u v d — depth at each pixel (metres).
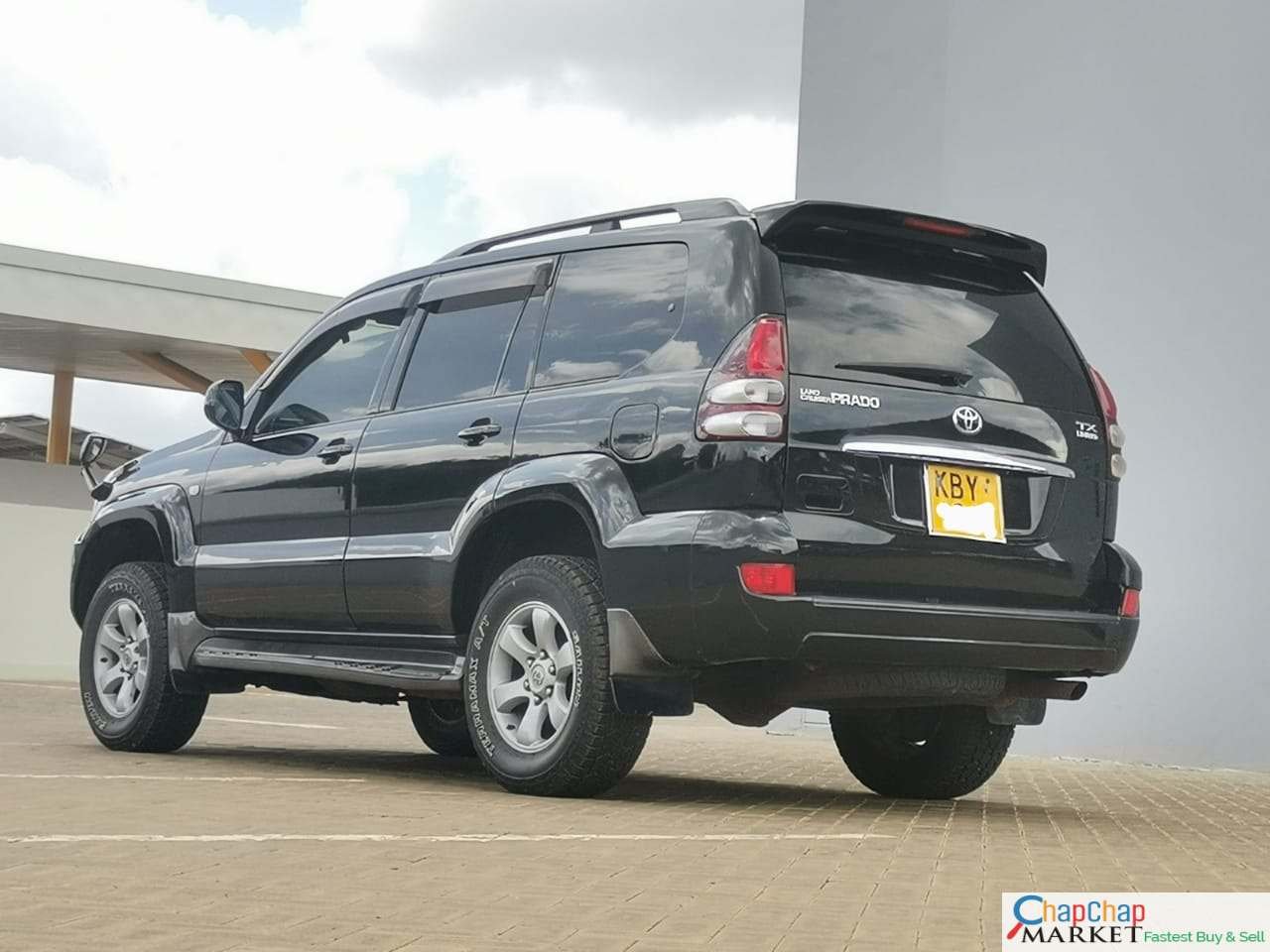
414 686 6.02
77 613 7.67
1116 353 9.45
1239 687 8.75
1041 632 5.46
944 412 5.39
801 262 5.38
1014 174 10.08
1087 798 6.77
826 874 4.04
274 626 6.65
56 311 18.45
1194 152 9.21
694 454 5.20
